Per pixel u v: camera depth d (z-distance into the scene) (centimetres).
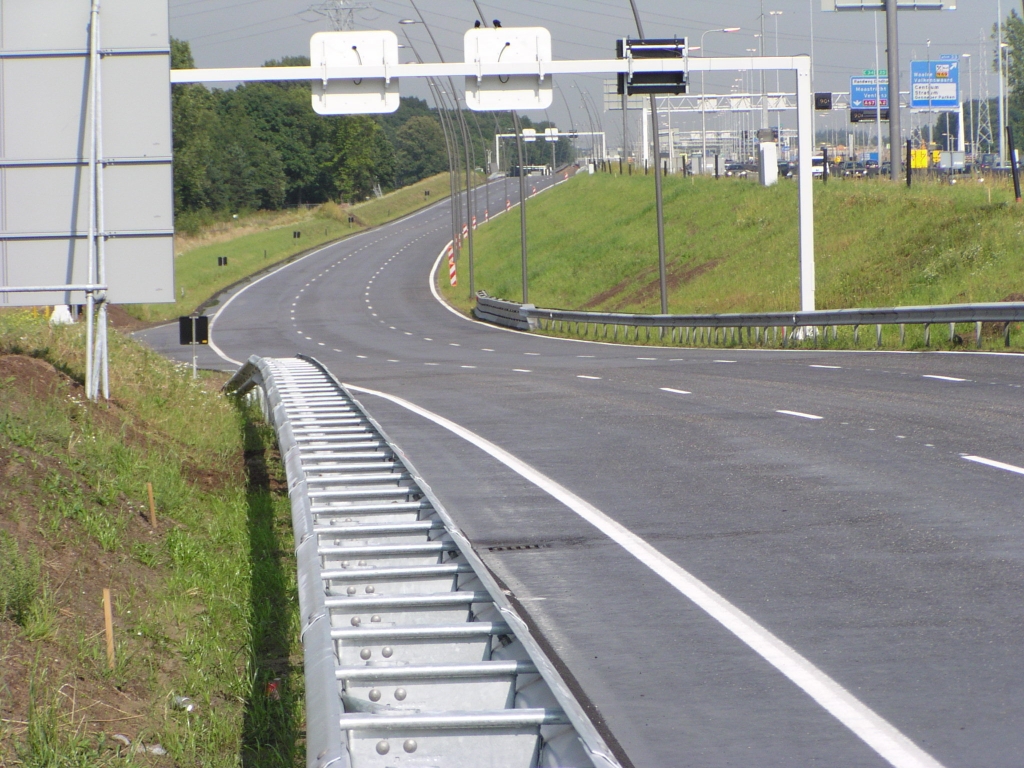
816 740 1157
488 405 4422
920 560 1841
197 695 1413
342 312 14350
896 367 4966
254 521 2369
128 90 2978
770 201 14075
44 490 1966
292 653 1598
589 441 3319
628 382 5078
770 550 1956
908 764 1087
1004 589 1658
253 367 4006
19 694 1265
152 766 1200
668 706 1273
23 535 1720
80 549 1788
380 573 1097
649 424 3616
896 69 11738
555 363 6750
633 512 2317
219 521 2316
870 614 1573
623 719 1242
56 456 2195
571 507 2391
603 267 14950
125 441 2644
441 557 1226
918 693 1273
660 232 9419
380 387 5516
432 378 5956
